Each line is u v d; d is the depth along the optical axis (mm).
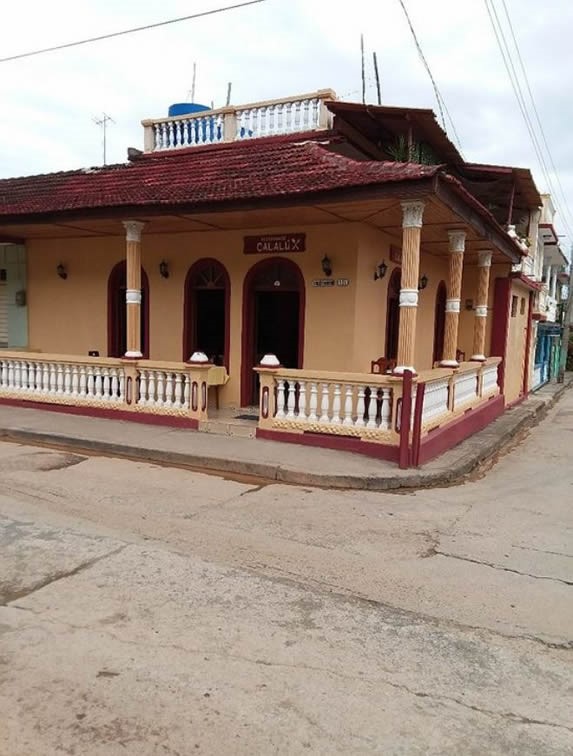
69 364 10812
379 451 8297
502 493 7625
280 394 8961
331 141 11109
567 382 29406
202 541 5387
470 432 11398
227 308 11195
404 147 11758
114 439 8922
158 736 2814
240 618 3980
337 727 2924
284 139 11938
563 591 4656
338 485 7379
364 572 4871
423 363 13680
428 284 13789
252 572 4758
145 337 12109
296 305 10984
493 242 11484
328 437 8625
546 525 6340
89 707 3006
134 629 3779
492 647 3764
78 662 3395
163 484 7180
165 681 3244
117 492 6785
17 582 4402
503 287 15289
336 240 10164
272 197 8406
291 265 10570
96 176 12328
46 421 10133
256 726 2906
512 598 4500
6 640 3604
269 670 3391
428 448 8602
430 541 5660
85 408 10688
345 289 10164
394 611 4207
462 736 2895
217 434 9398
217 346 11586
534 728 2977
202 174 10391
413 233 7996
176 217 9719
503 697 3230
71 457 8391
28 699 3055
